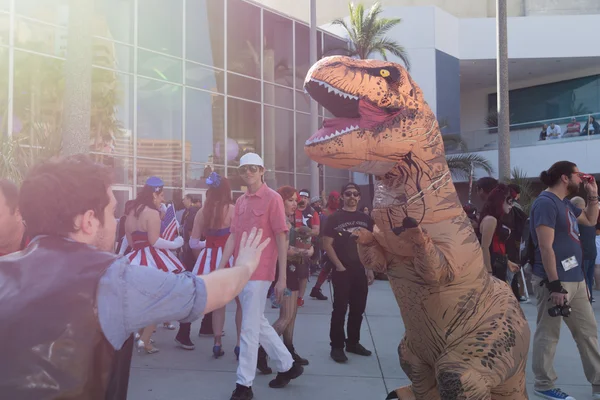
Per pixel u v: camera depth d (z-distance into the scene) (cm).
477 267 251
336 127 237
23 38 1259
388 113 234
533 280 434
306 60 2083
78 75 635
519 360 254
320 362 518
